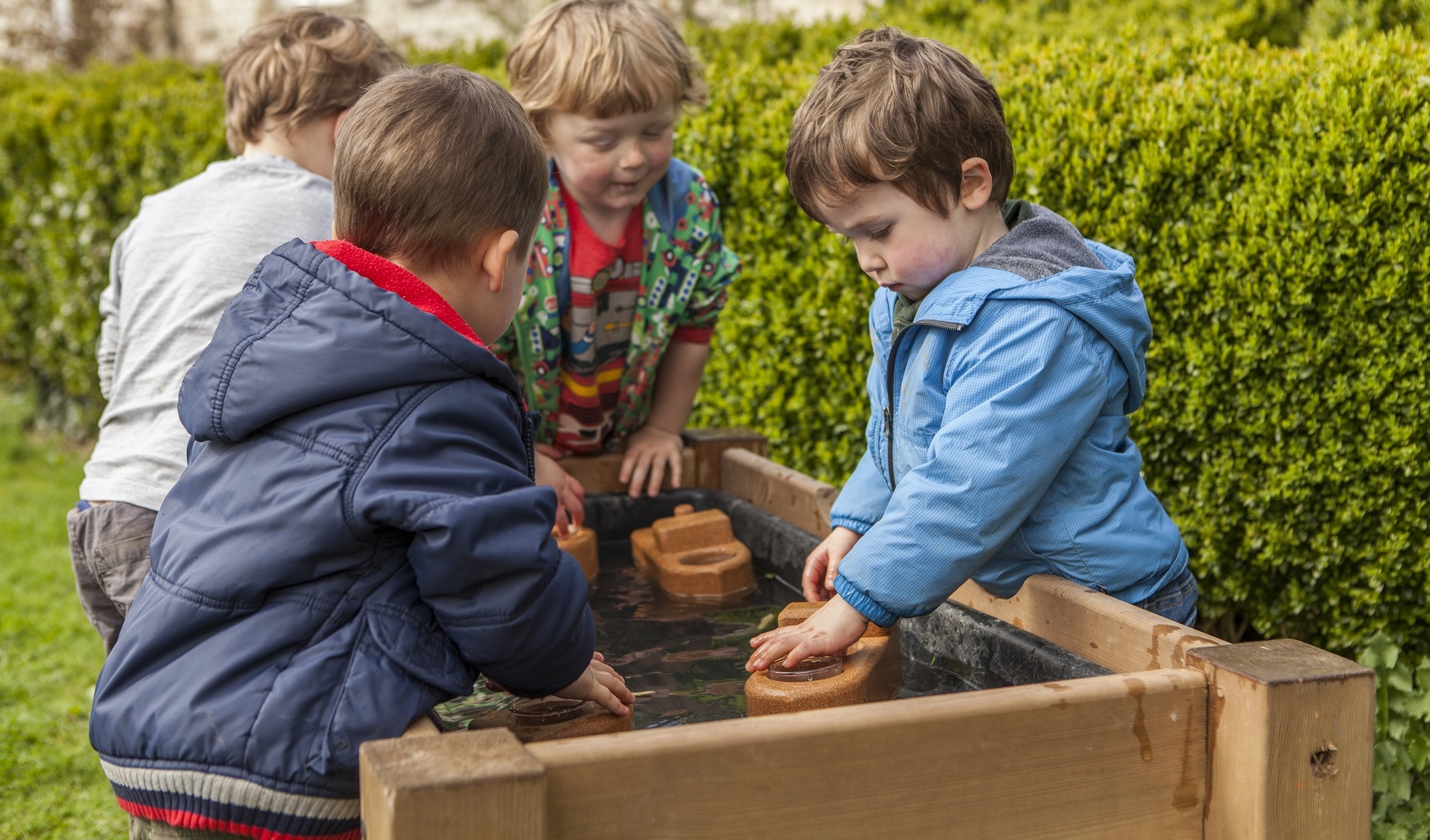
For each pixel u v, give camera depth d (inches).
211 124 193.0
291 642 45.6
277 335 48.3
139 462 71.4
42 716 116.9
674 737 39.6
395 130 52.4
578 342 88.4
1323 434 93.7
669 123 82.0
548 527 48.2
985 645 58.8
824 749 41.1
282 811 44.0
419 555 45.3
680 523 80.7
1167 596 61.5
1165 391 99.0
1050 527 59.7
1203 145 96.1
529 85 82.0
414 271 52.9
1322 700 44.6
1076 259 59.7
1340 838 45.4
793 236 122.4
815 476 124.7
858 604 56.9
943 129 57.9
